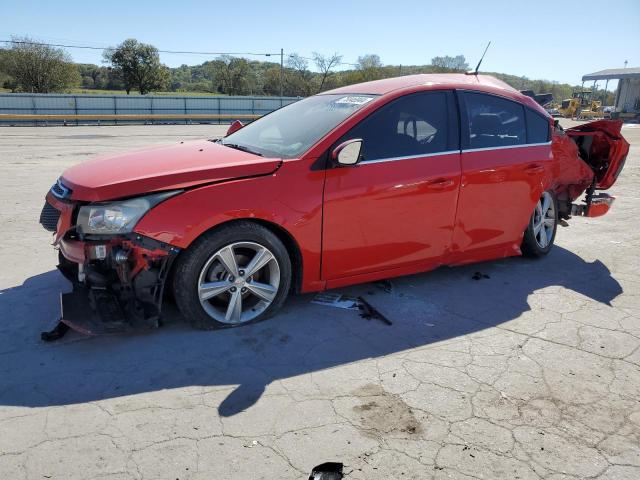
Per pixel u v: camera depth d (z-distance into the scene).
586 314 3.96
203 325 3.41
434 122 4.05
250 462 2.28
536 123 4.77
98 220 3.06
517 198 4.55
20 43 54.97
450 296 4.25
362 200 3.65
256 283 3.51
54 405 2.64
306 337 3.45
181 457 2.30
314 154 3.52
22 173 10.12
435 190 3.97
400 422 2.60
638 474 2.29
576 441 2.49
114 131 26.45
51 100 32.31
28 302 3.84
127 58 64.12
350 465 2.29
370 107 3.78
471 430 2.55
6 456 2.27
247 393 2.80
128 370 2.98
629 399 2.85
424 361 3.20
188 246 3.21
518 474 2.27
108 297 3.24
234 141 4.36
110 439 2.40
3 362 3.03
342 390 2.86
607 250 5.69
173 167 3.33
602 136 5.80
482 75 4.75
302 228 3.48
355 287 4.35
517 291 4.40
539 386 2.96
